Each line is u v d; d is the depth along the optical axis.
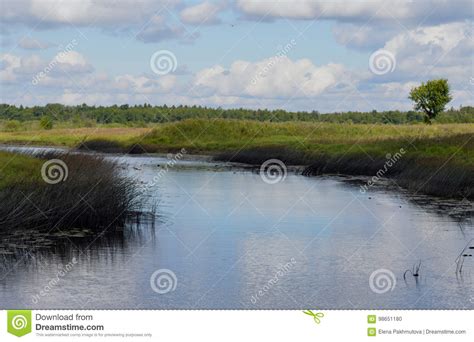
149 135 67.12
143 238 17.75
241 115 86.06
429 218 20.98
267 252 16.27
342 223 20.20
